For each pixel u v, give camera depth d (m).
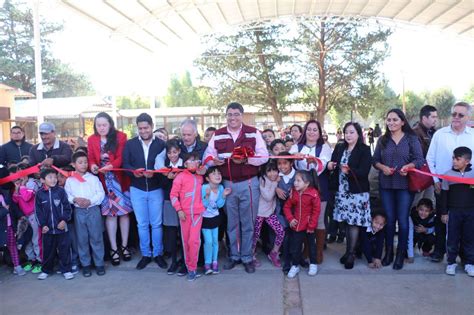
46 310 3.82
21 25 34.97
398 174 4.52
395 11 16.69
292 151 4.92
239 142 4.64
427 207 4.91
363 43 23.72
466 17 15.49
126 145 4.91
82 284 4.45
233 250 4.80
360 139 4.69
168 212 4.80
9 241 4.75
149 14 14.26
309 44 23.72
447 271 4.45
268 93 24.20
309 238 4.52
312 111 25.33
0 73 32.97
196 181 4.54
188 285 4.34
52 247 4.64
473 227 4.38
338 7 17.03
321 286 4.19
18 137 6.15
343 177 4.75
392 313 3.57
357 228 4.66
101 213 4.86
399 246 4.64
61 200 4.60
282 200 4.73
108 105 23.98
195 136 4.89
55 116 24.09
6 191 4.67
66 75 36.62
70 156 5.28
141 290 4.23
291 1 16.34
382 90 25.38
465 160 4.31
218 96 24.84
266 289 4.18
